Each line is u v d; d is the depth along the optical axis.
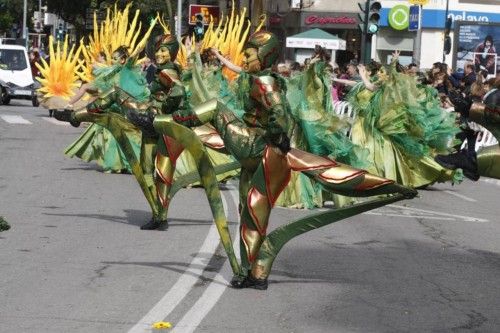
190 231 13.23
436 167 19.45
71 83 23.83
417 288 10.34
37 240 12.20
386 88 19.06
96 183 18.23
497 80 10.88
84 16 59.62
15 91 42.06
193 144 9.65
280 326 8.50
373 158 19.11
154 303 9.13
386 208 17.23
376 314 9.09
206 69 18.47
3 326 8.13
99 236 12.63
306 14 48.81
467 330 8.65
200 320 8.57
